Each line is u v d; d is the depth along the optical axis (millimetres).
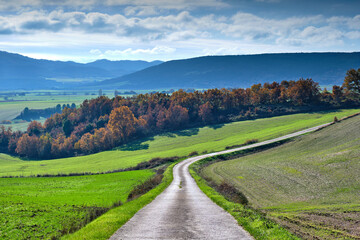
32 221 30031
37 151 183750
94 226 18359
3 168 143125
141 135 183875
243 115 185750
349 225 23531
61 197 49812
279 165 72562
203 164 88812
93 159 149250
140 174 80062
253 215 20844
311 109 169875
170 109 191750
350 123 106375
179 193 37625
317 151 81688
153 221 19812
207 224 18859
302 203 40281
